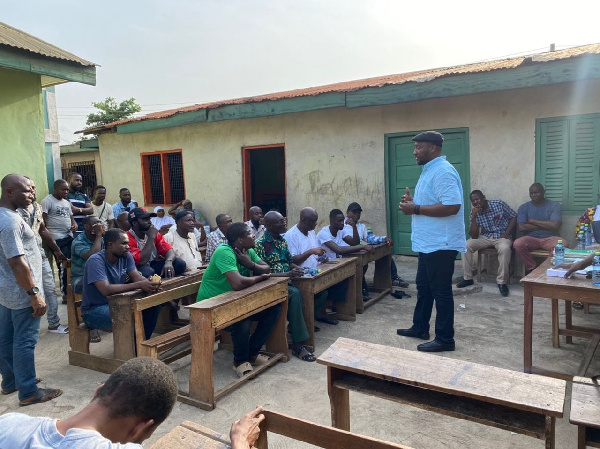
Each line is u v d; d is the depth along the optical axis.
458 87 6.15
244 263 4.00
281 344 4.06
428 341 4.38
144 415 1.31
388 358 2.50
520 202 6.76
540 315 5.00
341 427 2.67
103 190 7.23
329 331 4.76
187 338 3.77
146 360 1.42
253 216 5.98
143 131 10.11
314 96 7.39
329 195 8.47
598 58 5.20
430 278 4.09
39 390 3.44
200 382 3.28
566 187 6.45
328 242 5.34
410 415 3.12
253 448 1.79
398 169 7.77
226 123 9.60
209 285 3.84
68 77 6.05
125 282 3.99
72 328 4.13
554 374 3.43
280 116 8.88
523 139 6.65
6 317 3.37
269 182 13.32
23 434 1.26
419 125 7.45
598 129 6.16
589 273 3.40
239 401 3.34
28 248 3.24
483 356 3.96
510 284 6.29
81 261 4.30
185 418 3.13
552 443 2.00
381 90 6.77
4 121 5.73
